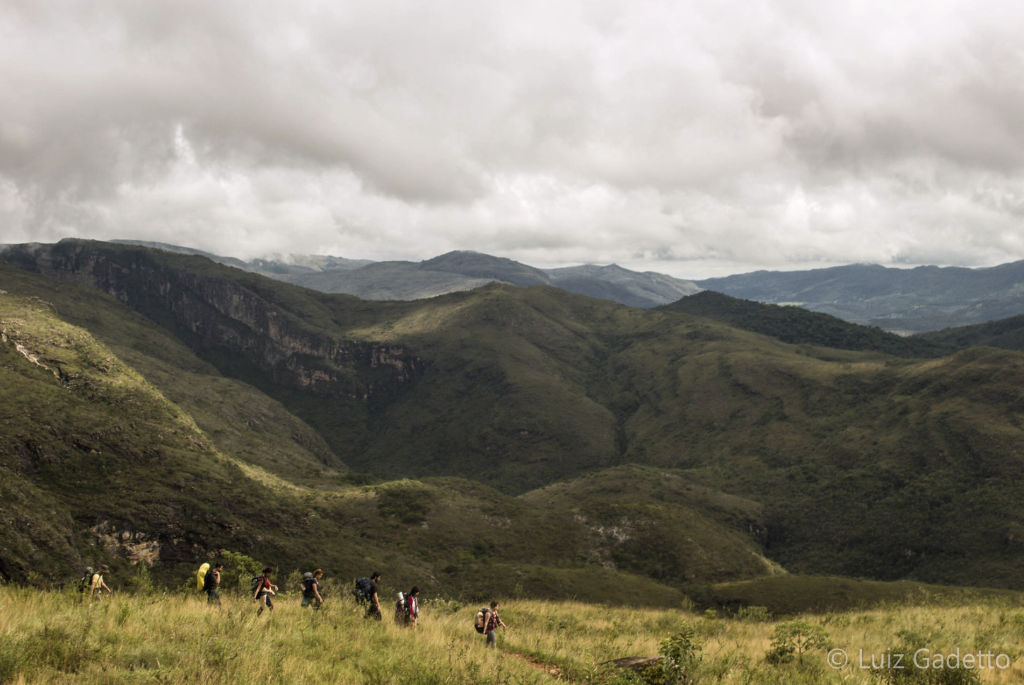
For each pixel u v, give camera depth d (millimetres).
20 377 94688
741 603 82500
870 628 26797
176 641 14453
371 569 81812
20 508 61000
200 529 76812
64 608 16734
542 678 15930
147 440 94688
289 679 12680
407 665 14742
